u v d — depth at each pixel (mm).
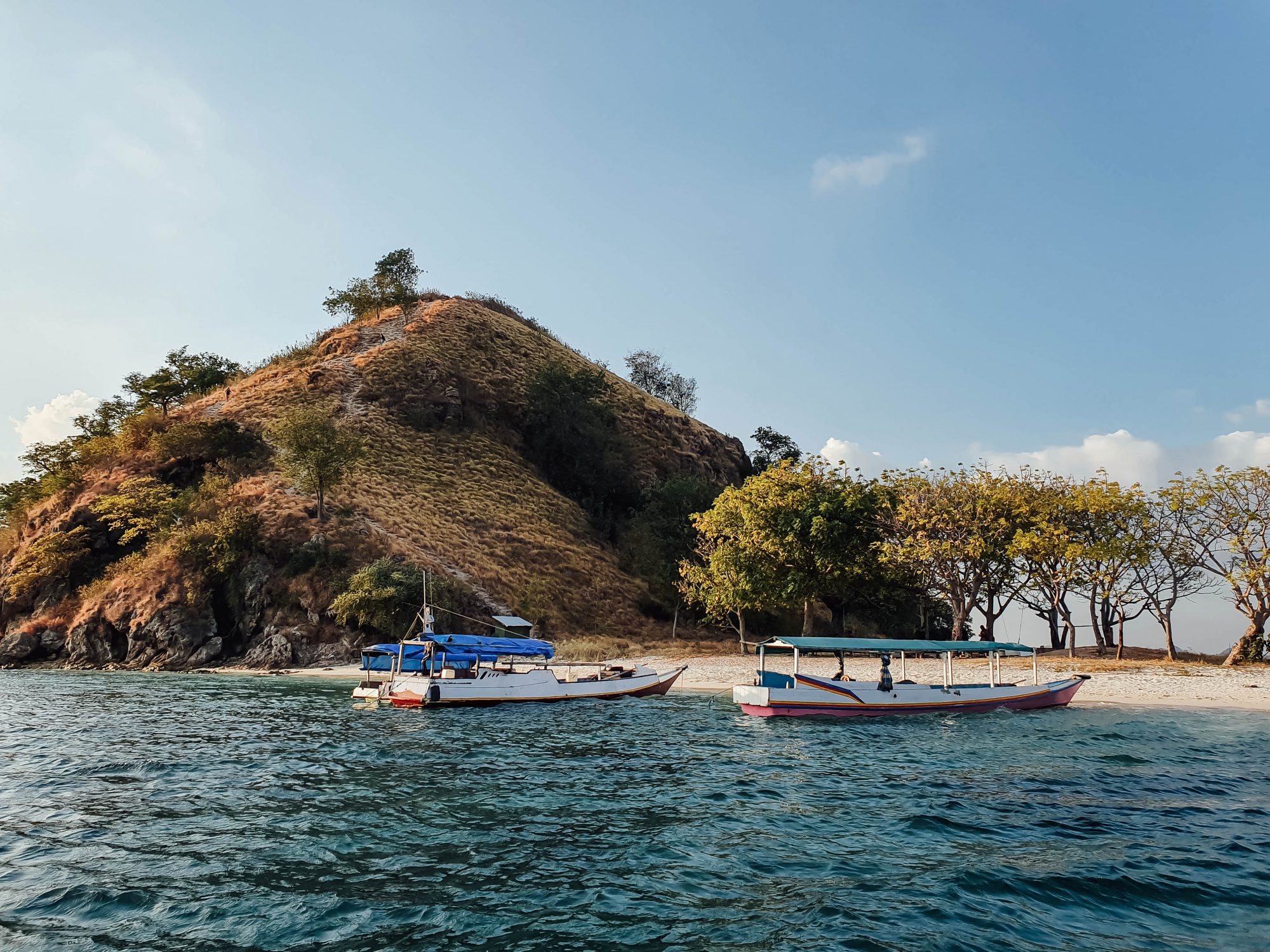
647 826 13867
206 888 10766
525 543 73375
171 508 62062
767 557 52938
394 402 89125
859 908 10039
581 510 88250
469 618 52938
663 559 77625
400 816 14523
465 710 31641
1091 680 37781
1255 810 14992
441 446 86250
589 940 9078
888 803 15500
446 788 16875
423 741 23328
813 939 9086
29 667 55375
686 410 162250
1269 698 32344
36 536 66562
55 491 72250
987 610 55781
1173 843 12805
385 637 52531
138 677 47594
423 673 36625
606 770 18953
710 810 14969
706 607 60812
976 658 49094
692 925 9492
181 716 29172
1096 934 9250
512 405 98625
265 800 15758
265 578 55438
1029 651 31625
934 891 10617
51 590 60906
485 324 113312
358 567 56125
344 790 16609
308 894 10523
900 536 51812
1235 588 43438
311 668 50438
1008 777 18078
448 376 95125
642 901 10281
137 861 11938
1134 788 16828
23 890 10727
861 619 81250
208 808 15109
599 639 60688
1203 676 37781
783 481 53969
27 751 21453
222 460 70562
